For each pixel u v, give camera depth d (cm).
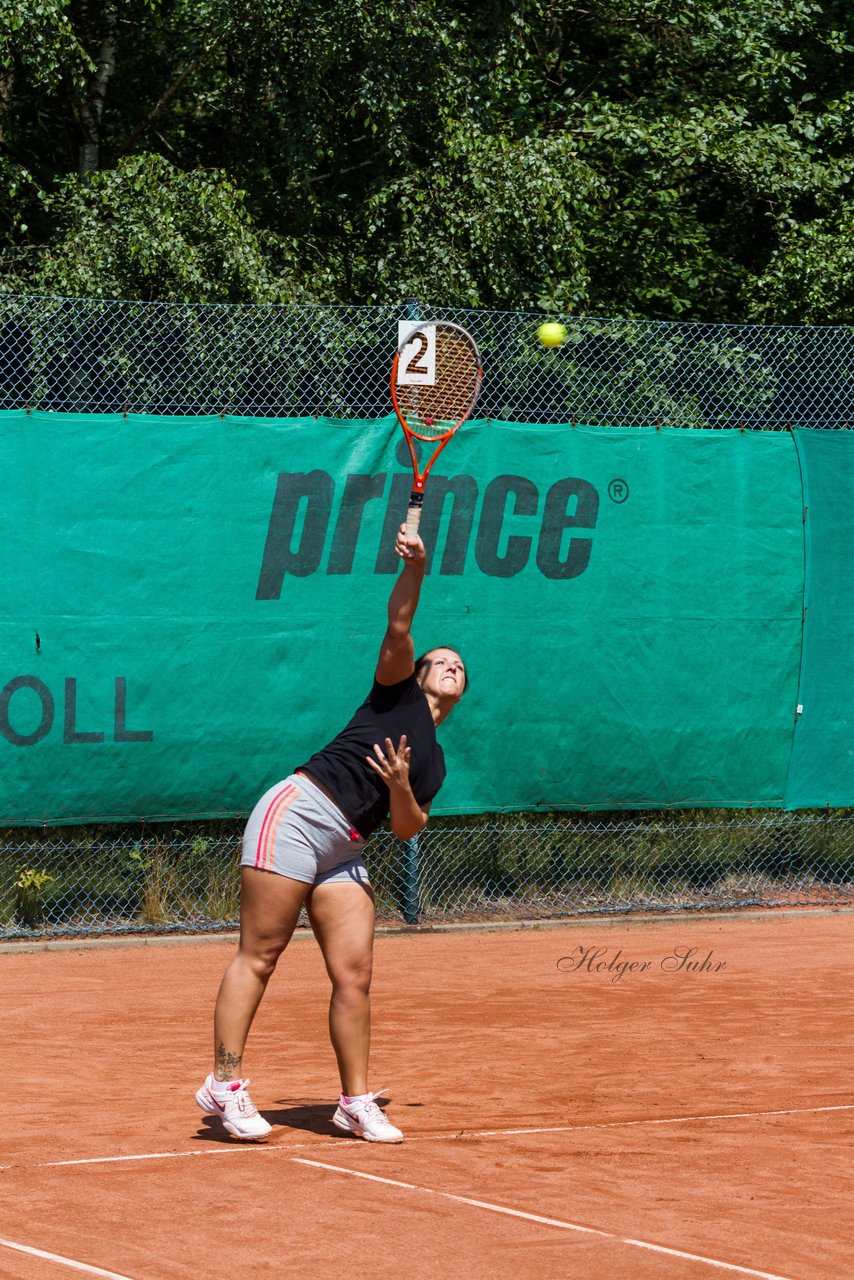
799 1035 2158
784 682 3178
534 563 3014
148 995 2409
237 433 2848
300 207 4381
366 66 4106
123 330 3450
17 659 2722
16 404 3384
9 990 2438
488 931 3041
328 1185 1320
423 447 2956
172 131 4953
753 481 3159
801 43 5284
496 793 2997
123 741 2781
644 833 3381
